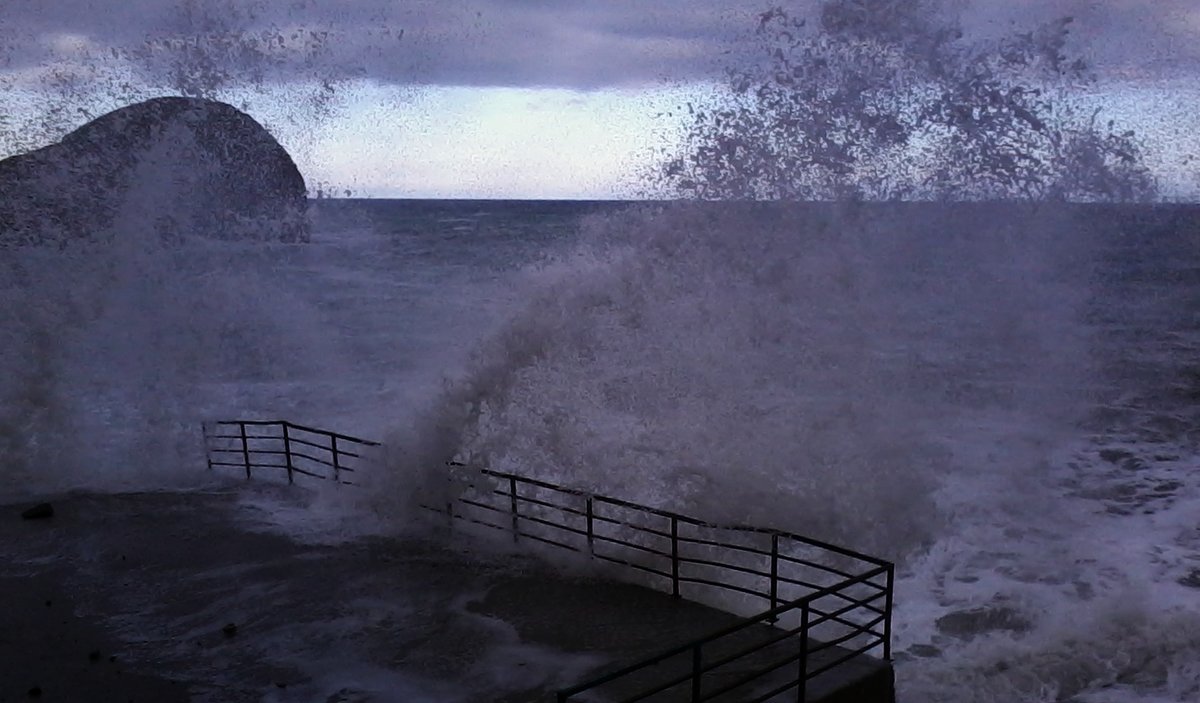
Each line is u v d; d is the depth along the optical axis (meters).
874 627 8.99
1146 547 11.59
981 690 8.05
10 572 7.94
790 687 5.40
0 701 5.71
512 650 6.24
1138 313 28.33
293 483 10.54
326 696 5.69
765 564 8.80
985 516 12.19
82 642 6.54
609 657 6.09
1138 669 8.44
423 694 5.68
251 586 7.52
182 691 5.80
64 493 10.22
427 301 29.34
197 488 10.41
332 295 30.39
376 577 7.64
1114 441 17.33
